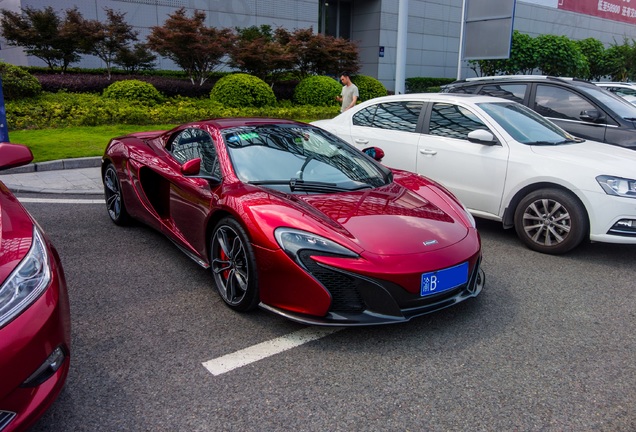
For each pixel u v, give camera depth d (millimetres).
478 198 5254
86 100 11477
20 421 1952
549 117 7156
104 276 4047
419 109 5934
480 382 2719
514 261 4637
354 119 6523
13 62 15211
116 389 2605
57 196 6520
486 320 3432
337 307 2971
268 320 3367
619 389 2680
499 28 11328
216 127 4195
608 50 22641
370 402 2531
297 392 2602
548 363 2916
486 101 5723
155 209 4559
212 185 3684
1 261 2098
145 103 11852
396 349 3035
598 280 4203
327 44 15773
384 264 2947
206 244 3725
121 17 13328
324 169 3963
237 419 2389
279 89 15008
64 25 12531
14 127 9625
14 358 1931
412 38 23188
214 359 2895
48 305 2117
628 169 4531
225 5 16984
